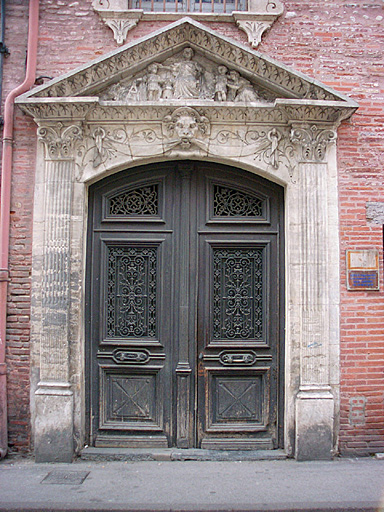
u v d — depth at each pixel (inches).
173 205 210.2
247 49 194.2
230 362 205.8
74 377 197.0
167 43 199.2
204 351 206.7
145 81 202.2
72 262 199.0
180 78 202.2
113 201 211.6
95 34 209.0
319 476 177.2
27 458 195.9
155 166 210.8
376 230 203.3
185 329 206.1
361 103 207.9
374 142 206.4
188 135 196.2
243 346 206.2
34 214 201.2
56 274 196.9
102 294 207.2
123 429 204.2
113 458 195.9
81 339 200.5
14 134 204.2
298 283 198.8
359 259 201.6
